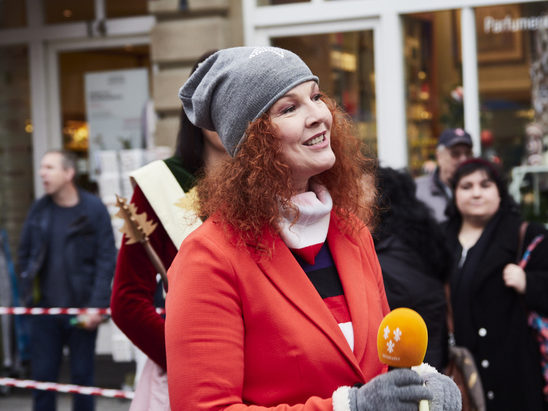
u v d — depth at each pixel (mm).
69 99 7602
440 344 3178
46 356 5273
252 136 1792
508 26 6121
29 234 5465
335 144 1985
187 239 1805
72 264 5391
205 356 1683
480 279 4051
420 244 3244
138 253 2439
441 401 1619
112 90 7449
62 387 5195
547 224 6062
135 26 7238
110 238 5449
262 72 1811
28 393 6676
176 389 1694
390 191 3285
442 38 6250
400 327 1570
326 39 6477
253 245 1779
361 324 1843
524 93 6121
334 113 2002
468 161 4309
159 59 6523
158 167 2480
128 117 7430
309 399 1652
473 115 6215
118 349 5508
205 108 1953
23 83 7656
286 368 1719
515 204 4266
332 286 1887
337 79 6469
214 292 1717
